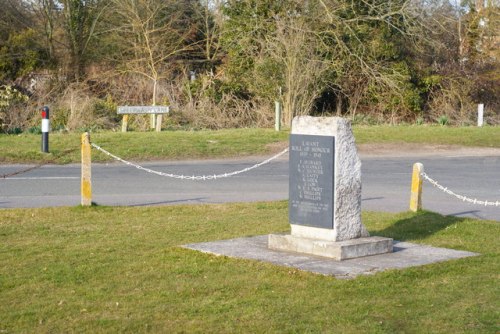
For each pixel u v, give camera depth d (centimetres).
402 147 2484
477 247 1041
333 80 3303
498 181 1823
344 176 942
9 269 880
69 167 1939
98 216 1245
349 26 3322
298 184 967
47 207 1318
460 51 3794
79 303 752
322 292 791
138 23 3397
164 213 1287
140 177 1786
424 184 1762
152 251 980
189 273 869
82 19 3497
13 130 2662
